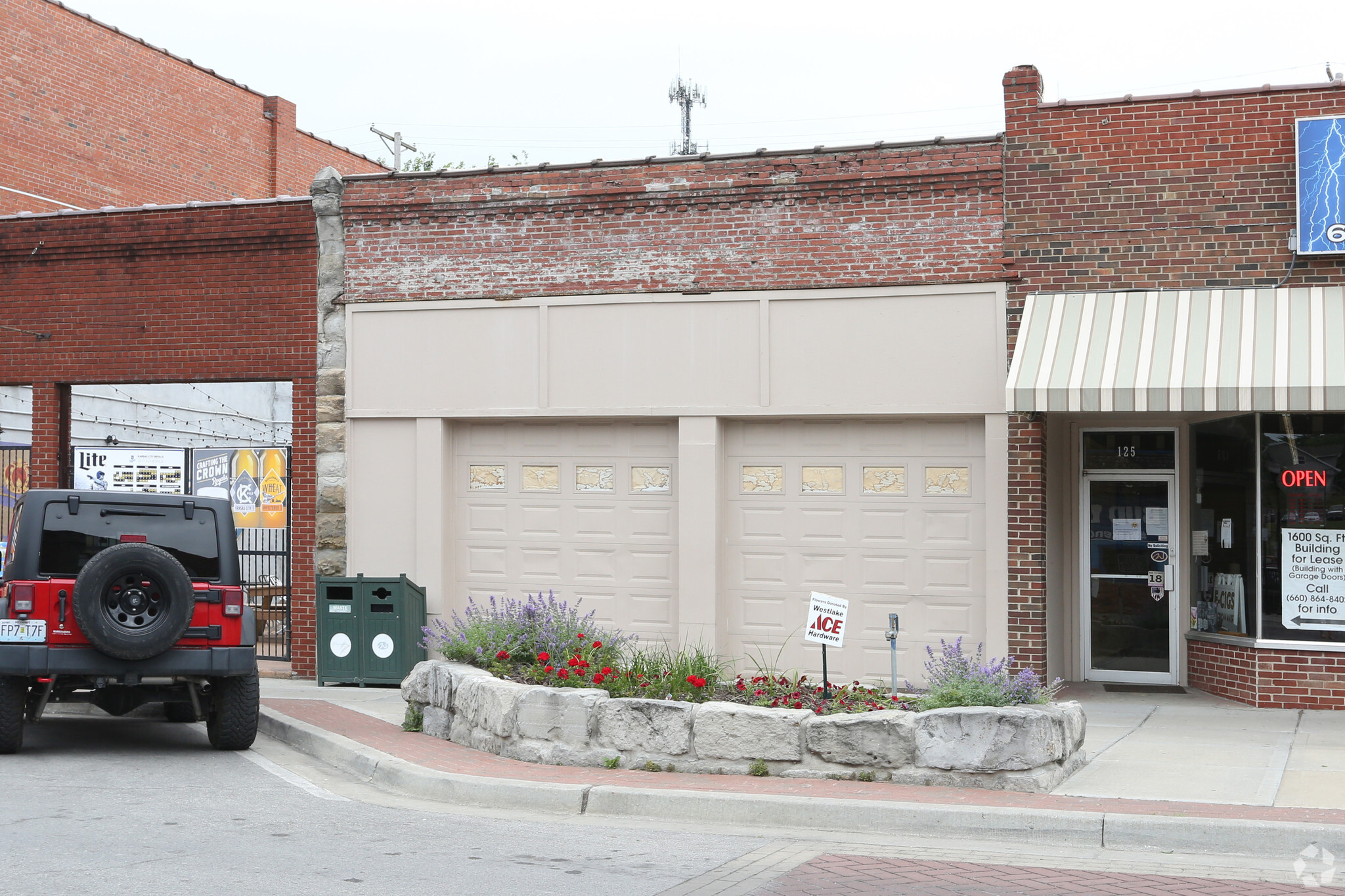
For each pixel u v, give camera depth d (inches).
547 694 394.9
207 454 647.1
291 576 624.4
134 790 363.9
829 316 554.6
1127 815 312.3
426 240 607.2
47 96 842.8
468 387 599.5
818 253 556.4
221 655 422.0
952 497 547.5
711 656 515.8
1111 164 522.9
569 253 588.4
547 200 588.7
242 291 633.6
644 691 409.7
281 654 647.8
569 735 389.7
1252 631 506.0
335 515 615.2
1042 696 379.6
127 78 915.4
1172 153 516.7
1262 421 501.7
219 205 634.2
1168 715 481.4
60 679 414.9
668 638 580.4
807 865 288.7
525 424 603.2
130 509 427.8
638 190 577.3
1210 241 511.2
